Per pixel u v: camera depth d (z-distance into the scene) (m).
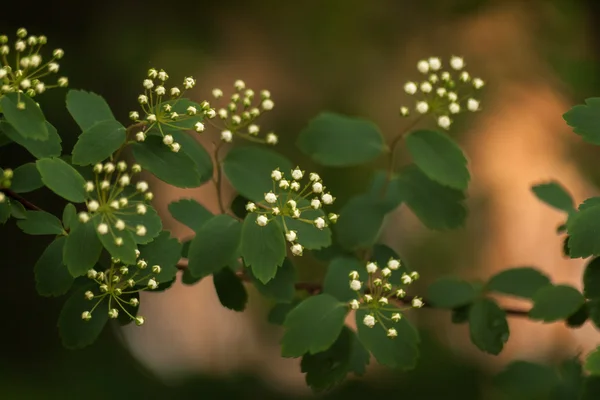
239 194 3.13
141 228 2.45
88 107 2.79
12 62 7.11
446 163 3.15
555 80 8.49
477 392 7.36
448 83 3.15
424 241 8.63
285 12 9.02
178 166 2.68
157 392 7.68
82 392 7.37
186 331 8.38
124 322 2.83
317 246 2.72
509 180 8.98
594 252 2.58
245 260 2.59
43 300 8.01
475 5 8.90
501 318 3.37
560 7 8.55
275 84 8.84
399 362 2.74
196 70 8.45
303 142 3.40
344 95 8.88
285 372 8.22
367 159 3.37
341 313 2.79
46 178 2.41
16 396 7.09
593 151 8.95
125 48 8.27
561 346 7.99
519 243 8.95
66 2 8.31
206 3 8.80
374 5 9.12
